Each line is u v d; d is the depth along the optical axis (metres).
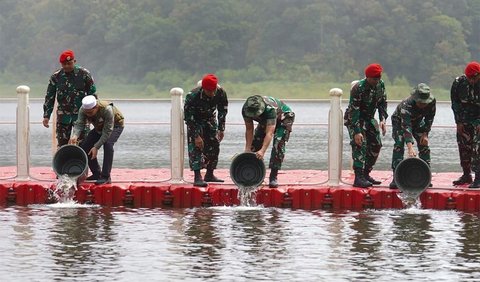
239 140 37.62
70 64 17.70
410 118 17.03
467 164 17.56
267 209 17.09
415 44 90.38
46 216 16.41
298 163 26.70
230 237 14.68
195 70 95.12
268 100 17.19
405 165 17.02
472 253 13.62
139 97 92.81
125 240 14.45
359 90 17.09
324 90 88.25
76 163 17.70
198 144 17.52
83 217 16.31
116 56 96.81
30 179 18.41
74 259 13.25
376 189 17.25
